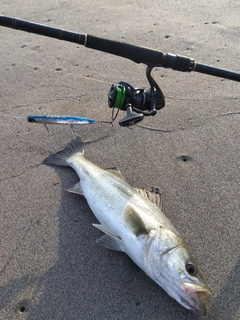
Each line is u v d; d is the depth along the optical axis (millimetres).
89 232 616
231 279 539
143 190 650
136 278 548
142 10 1292
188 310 507
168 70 1006
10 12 1301
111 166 730
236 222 617
